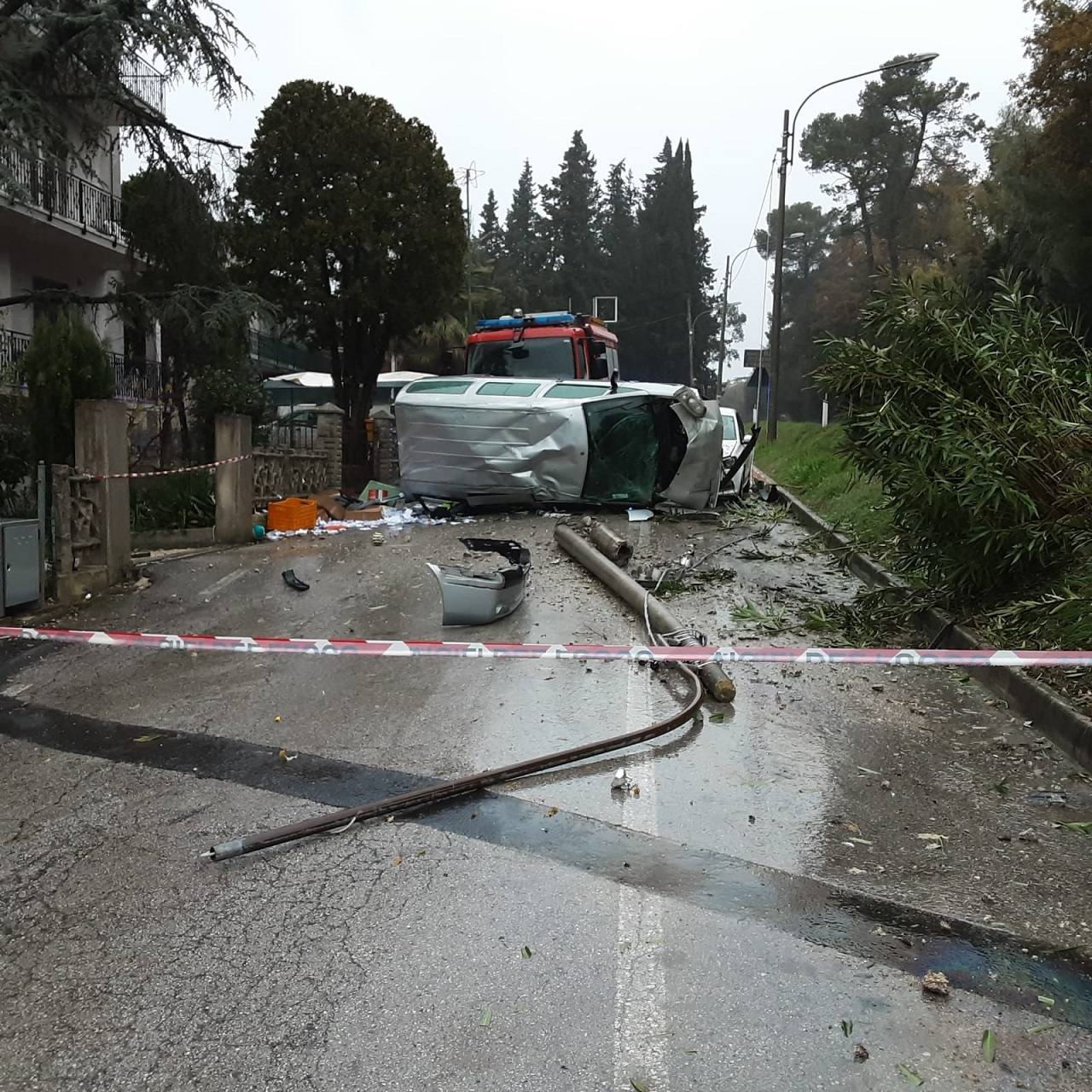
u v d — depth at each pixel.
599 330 14.86
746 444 15.07
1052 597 5.97
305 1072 2.67
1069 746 4.96
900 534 7.53
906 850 3.94
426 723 5.49
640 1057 2.70
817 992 2.98
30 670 6.81
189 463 16.67
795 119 25.44
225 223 16.05
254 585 9.25
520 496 12.38
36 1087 2.64
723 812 4.28
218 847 3.90
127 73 13.70
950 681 6.23
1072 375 6.78
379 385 29.39
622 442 12.15
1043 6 16.17
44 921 3.49
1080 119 15.98
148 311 14.97
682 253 73.12
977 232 23.94
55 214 17.38
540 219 76.31
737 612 7.84
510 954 3.19
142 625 7.98
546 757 4.77
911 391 6.93
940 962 3.14
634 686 6.08
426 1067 2.67
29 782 4.81
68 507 8.77
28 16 12.23
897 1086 2.58
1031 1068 2.65
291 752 5.12
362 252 19.64
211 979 3.10
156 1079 2.66
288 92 19.27
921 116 49.47
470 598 7.52
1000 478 6.22
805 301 60.44
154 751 5.19
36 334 10.51
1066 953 3.20
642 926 3.35
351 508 13.94
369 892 3.62
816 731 5.32
